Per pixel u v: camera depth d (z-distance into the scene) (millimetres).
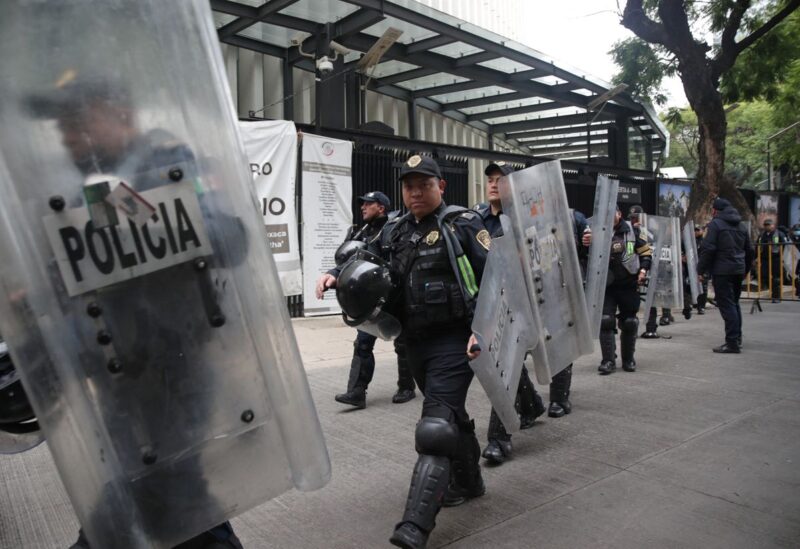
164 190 1423
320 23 10727
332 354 7328
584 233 5094
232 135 1511
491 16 13969
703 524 2963
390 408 5113
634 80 16906
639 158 21328
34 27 1320
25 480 3617
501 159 12969
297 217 9570
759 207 21516
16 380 1784
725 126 14812
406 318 2939
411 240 2928
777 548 2729
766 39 16344
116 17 1384
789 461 3779
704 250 7438
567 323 3918
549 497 3301
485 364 2730
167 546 1442
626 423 4605
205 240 1465
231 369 1502
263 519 3086
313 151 9523
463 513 3117
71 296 1348
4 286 1299
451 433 2617
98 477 1379
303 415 1598
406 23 11234
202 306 1467
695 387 5699
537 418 4770
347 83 12969
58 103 1337
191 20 1464
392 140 10945
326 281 3176
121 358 1391
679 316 11305
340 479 3596
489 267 2848
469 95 15625
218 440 1490
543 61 13219
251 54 11789
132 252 1394
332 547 2795
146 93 1408
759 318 10852
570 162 14969
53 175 1331
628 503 3209
